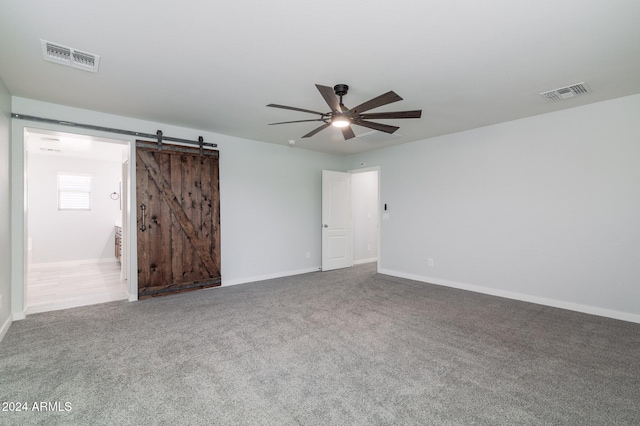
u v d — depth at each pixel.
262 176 5.18
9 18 1.91
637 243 3.13
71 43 2.21
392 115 2.65
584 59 2.43
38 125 3.30
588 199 3.43
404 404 1.81
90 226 6.86
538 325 3.06
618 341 2.68
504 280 4.09
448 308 3.60
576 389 1.97
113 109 3.60
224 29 2.04
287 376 2.12
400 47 2.26
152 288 4.00
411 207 5.20
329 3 1.78
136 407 1.77
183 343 2.63
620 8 1.81
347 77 2.76
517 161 3.95
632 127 3.16
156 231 4.04
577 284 3.50
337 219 6.12
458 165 4.56
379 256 5.75
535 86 2.94
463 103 3.38
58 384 2.00
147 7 1.81
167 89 3.03
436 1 1.76
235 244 4.85
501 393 1.92
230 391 1.94
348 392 1.93
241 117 3.89
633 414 1.73
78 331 2.89
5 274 2.90
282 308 3.60
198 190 4.38
